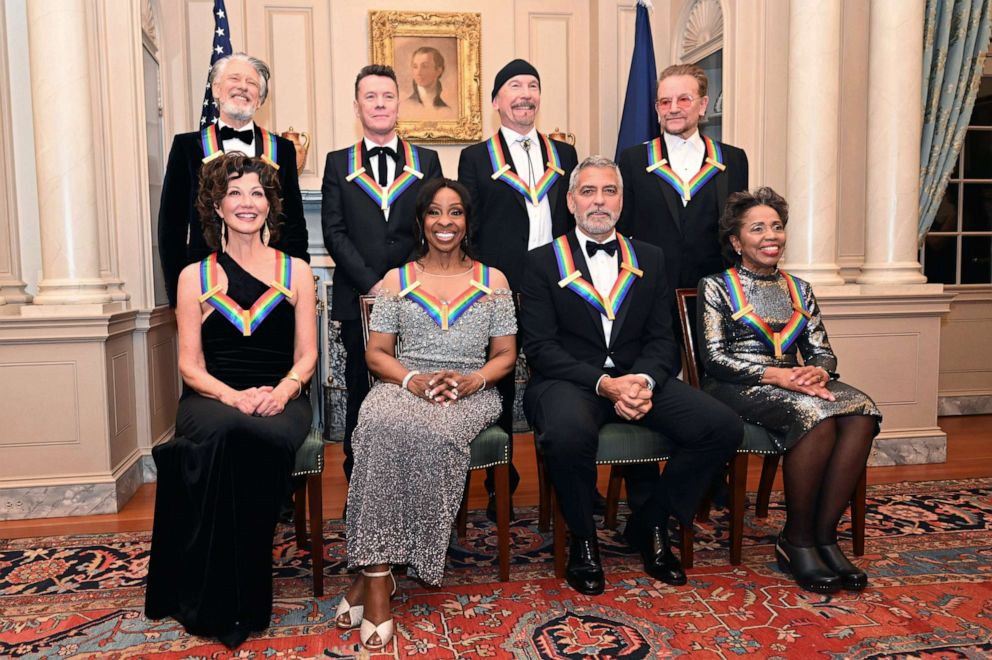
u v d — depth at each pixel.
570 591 2.52
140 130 3.81
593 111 5.23
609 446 2.60
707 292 2.92
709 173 3.21
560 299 2.76
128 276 3.81
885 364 4.00
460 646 2.16
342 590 2.55
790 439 2.58
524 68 3.13
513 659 2.09
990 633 2.21
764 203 2.84
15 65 3.67
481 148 3.20
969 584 2.55
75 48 3.42
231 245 2.60
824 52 3.93
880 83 4.09
